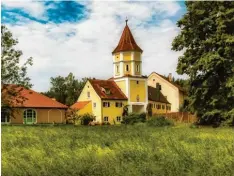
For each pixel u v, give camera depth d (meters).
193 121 44.81
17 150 15.48
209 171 10.62
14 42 35.22
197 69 42.50
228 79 40.06
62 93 109.75
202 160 11.92
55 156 13.41
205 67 40.88
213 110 41.16
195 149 14.77
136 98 88.69
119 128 35.12
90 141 19.20
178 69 44.72
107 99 83.81
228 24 41.41
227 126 38.53
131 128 34.78
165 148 15.40
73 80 110.25
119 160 12.10
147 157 12.86
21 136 22.92
